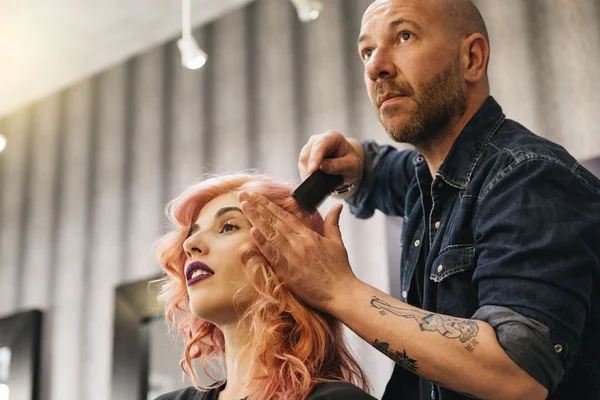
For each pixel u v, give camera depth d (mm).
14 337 3805
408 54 1572
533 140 1468
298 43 3428
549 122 2684
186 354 1674
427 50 1569
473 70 1622
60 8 3688
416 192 1729
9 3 3643
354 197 2047
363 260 2887
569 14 2754
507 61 2836
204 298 1502
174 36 3875
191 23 3787
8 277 4062
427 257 1544
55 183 4070
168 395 1635
